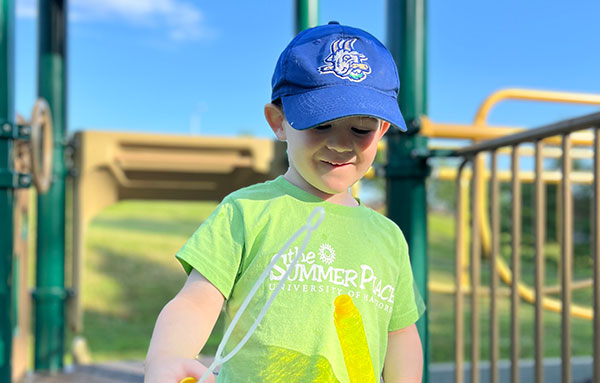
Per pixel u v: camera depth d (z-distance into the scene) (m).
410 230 2.57
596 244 1.73
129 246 12.34
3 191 2.60
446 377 3.97
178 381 0.99
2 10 2.60
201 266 1.22
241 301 1.24
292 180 1.35
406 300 1.42
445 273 11.24
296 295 1.22
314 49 1.29
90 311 7.50
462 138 2.74
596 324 1.71
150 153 3.92
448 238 16.86
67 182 4.31
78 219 3.75
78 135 3.80
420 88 2.66
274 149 4.05
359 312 1.25
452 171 3.81
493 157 2.35
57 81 3.58
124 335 6.39
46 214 3.56
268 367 1.19
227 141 3.99
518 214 2.19
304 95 1.25
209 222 1.28
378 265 1.33
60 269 3.60
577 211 14.74
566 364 1.85
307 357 1.20
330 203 1.32
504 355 5.65
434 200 21.59
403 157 2.60
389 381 1.41
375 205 4.35
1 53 2.60
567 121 1.88
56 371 3.52
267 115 1.39
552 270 12.24
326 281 1.25
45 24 3.57
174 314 1.16
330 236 1.29
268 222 1.27
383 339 1.33
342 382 1.20
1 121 2.60
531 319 7.64
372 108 1.22
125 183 4.00
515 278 2.17
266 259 1.24
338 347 1.22
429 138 2.69
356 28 1.37
